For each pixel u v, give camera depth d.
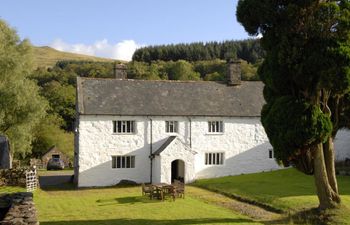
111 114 35.03
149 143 36.25
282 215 20.38
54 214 21.00
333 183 19.36
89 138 34.84
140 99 37.25
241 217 20.11
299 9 17.33
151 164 36.19
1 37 41.28
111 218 19.92
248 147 38.84
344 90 17.02
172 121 37.00
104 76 108.00
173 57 159.62
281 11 17.86
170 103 37.69
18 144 41.78
